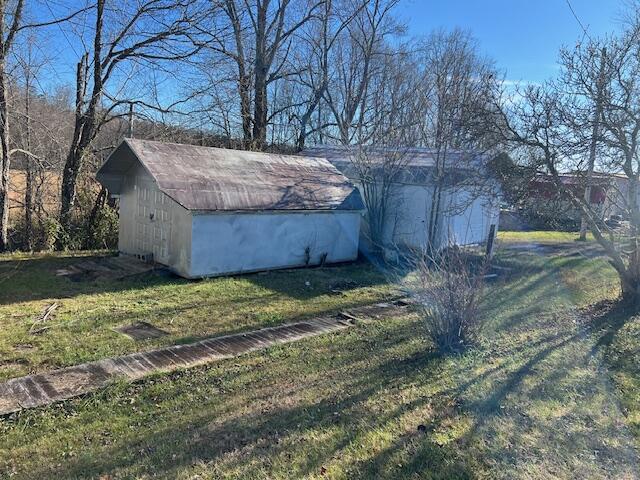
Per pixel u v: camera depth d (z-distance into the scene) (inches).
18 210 546.0
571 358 205.2
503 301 344.8
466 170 457.4
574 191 320.2
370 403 164.7
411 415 153.2
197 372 205.5
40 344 237.1
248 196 431.2
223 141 771.4
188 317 297.0
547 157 300.4
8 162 492.4
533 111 314.3
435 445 132.0
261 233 441.7
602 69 276.1
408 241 610.9
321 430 144.3
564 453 127.0
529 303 340.8
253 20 837.8
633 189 292.4
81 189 572.1
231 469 123.2
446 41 1117.7
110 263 437.7
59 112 596.4
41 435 148.9
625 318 270.2
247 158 495.8
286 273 449.1
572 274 457.1
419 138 920.3
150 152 414.9
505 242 706.2
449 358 213.5
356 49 1090.7
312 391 179.5
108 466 128.3
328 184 526.0
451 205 542.9
